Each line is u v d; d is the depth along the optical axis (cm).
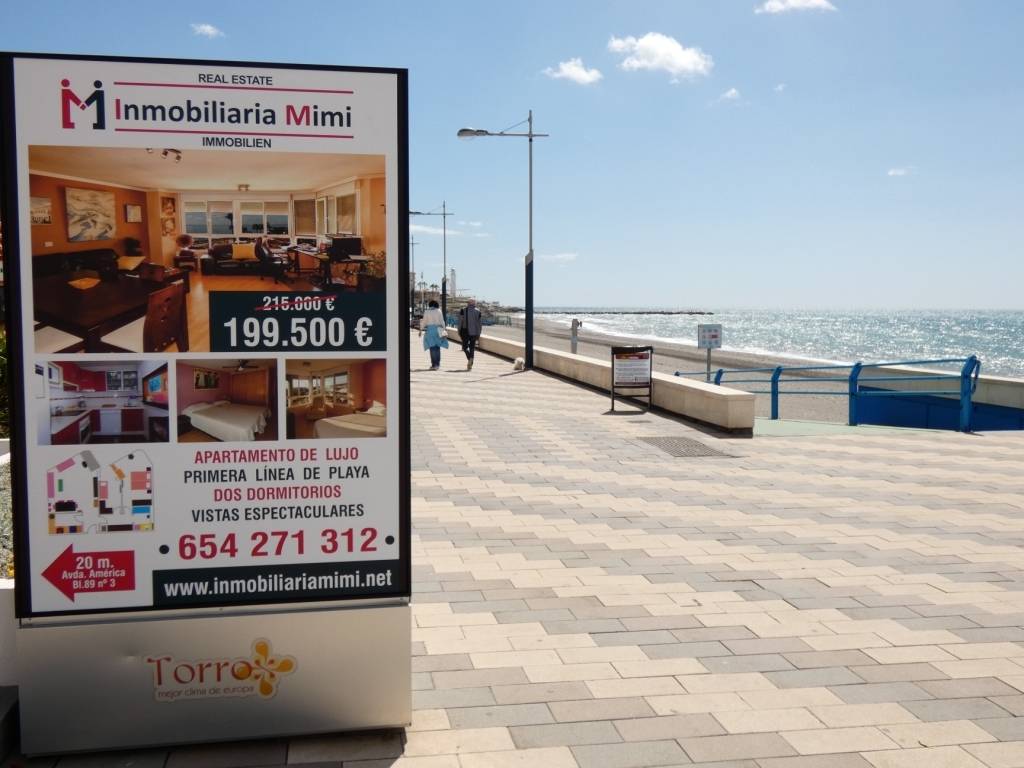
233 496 371
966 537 724
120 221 357
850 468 1020
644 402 1602
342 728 387
